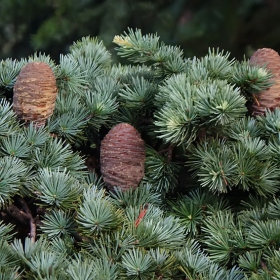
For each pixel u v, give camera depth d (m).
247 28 2.76
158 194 1.35
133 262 1.17
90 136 1.41
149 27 2.71
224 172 1.28
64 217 1.24
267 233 1.22
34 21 2.87
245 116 1.40
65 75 1.42
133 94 1.38
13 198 1.30
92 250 1.20
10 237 1.22
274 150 1.32
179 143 1.29
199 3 2.73
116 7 2.69
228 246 1.25
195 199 1.34
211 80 1.34
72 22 2.68
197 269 1.21
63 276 1.13
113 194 1.32
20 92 1.32
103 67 1.57
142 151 1.34
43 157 1.30
